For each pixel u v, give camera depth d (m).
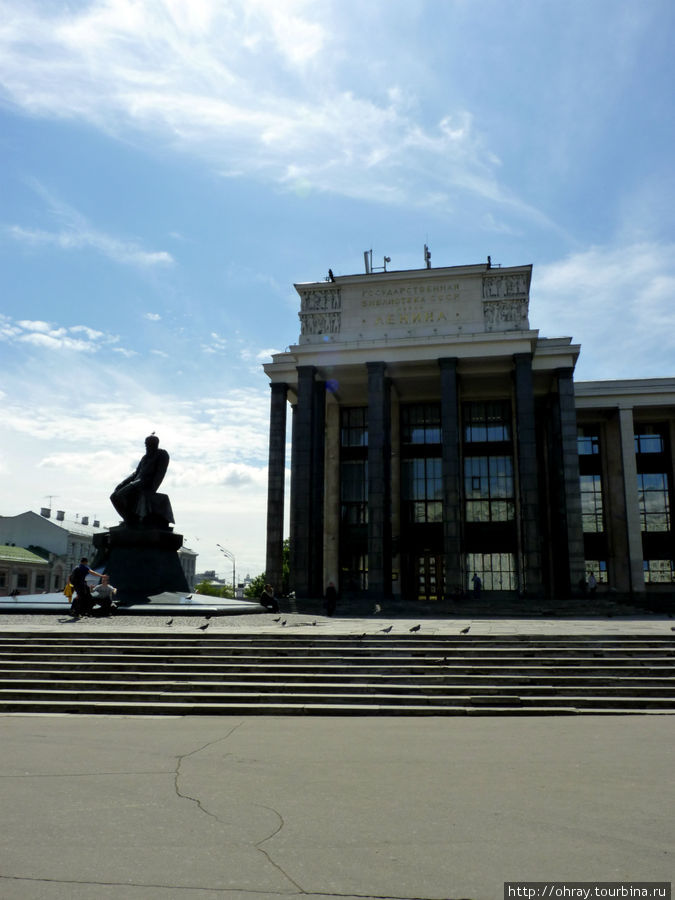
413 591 56.09
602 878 5.34
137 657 16.73
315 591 50.66
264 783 8.10
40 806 7.14
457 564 46.41
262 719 13.04
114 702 14.16
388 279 52.44
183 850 5.93
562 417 50.12
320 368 52.50
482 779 8.30
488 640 18.02
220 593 115.88
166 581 28.92
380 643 17.91
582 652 16.83
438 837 6.25
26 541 92.12
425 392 57.72
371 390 50.38
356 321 52.69
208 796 7.54
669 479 58.84
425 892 5.11
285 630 20.14
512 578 54.44
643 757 9.55
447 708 13.70
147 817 6.81
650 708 13.97
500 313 50.75
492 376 53.34
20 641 17.98
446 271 51.62
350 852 5.89
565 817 6.84
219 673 15.91
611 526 58.19
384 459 49.75
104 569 28.89
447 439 48.34
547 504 58.94
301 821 6.71
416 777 8.41
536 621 30.64
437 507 56.94
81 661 16.70
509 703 14.13
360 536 57.47
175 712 13.66
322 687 14.83
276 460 53.38
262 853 5.86
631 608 39.38
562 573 51.00
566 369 50.75
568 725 12.31
